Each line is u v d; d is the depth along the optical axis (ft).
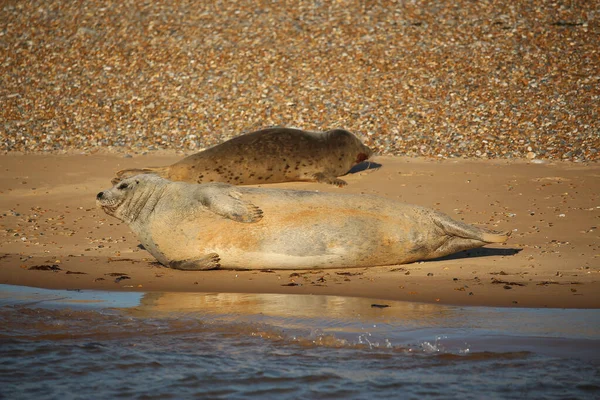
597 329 78.33
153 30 286.05
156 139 215.72
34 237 132.67
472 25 275.18
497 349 73.82
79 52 274.36
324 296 94.43
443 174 173.68
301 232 108.06
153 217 113.39
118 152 204.64
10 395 67.51
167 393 67.26
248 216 107.34
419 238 109.81
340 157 174.81
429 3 291.38
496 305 88.02
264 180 170.71
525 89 233.76
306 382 68.39
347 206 109.91
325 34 273.95
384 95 233.96
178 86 247.91
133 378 70.49
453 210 145.48
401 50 260.83
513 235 128.26
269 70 253.44
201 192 110.93
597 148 194.29
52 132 222.07
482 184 164.14
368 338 77.82
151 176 117.50
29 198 159.02
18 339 80.74
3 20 299.38
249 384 68.49
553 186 161.07
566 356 71.61
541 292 93.09
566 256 113.29
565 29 270.05
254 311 88.28
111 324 85.10
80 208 152.25
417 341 76.48
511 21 276.21
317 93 237.86
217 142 212.02
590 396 63.82
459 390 65.51
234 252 109.09
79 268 111.96
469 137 205.77
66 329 83.71
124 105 238.48
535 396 64.03
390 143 205.05
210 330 82.33
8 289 100.27
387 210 110.52
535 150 195.42
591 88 232.12
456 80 240.94
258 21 287.48
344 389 66.69
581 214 140.15
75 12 303.07
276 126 220.64
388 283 100.37
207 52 267.80
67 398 66.64
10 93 248.93
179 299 94.79
